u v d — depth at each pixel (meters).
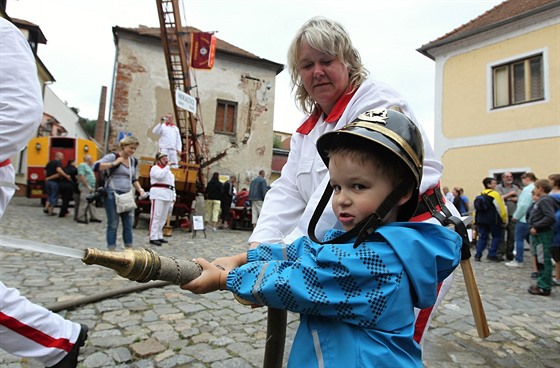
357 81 1.59
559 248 4.96
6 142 1.50
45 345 1.65
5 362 2.28
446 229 1.08
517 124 12.19
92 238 7.31
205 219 11.71
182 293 3.92
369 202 1.05
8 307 1.57
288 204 1.75
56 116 30.11
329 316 1.00
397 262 0.99
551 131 11.45
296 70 1.74
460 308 4.14
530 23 11.91
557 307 4.50
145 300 3.59
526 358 2.95
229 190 12.00
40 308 1.68
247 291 1.05
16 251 5.37
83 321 2.99
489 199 8.05
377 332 0.97
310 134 1.72
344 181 1.08
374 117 1.10
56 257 5.18
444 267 1.06
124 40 16.91
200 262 1.15
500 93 12.80
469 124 13.35
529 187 7.28
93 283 4.04
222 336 2.89
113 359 2.41
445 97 14.06
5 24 1.57
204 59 15.04
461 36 13.27
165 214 7.43
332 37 1.52
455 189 11.23
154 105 17.17
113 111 16.70
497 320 3.82
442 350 3.00
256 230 1.68
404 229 1.03
